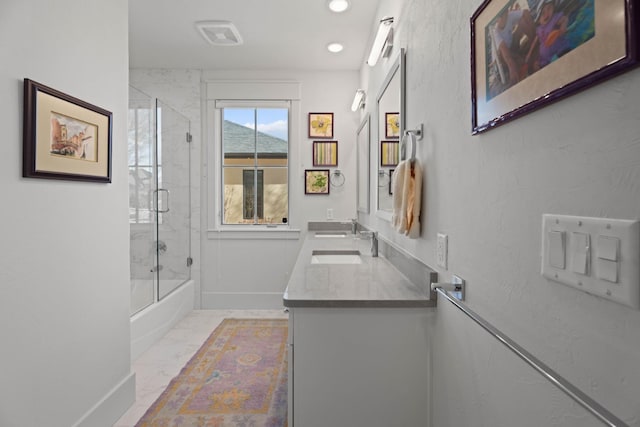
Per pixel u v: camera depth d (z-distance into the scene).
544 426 0.64
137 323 2.55
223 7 2.51
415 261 1.46
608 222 0.48
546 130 0.62
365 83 3.21
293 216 3.75
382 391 1.30
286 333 3.00
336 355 1.30
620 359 0.47
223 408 1.89
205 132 3.71
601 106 0.50
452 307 1.11
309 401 1.30
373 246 2.27
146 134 2.95
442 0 1.18
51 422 1.37
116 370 1.79
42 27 1.33
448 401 1.14
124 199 1.88
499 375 0.81
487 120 0.84
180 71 3.66
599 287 0.49
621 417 0.47
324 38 2.98
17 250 1.22
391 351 1.30
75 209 1.51
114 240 1.79
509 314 0.76
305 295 1.33
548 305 0.62
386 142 2.14
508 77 0.74
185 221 3.63
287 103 3.73
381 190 2.31
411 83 1.58
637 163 0.44
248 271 3.74
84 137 1.55
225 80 3.69
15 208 1.21
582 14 0.52
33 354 1.29
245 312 3.60
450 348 1.12
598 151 0.50
